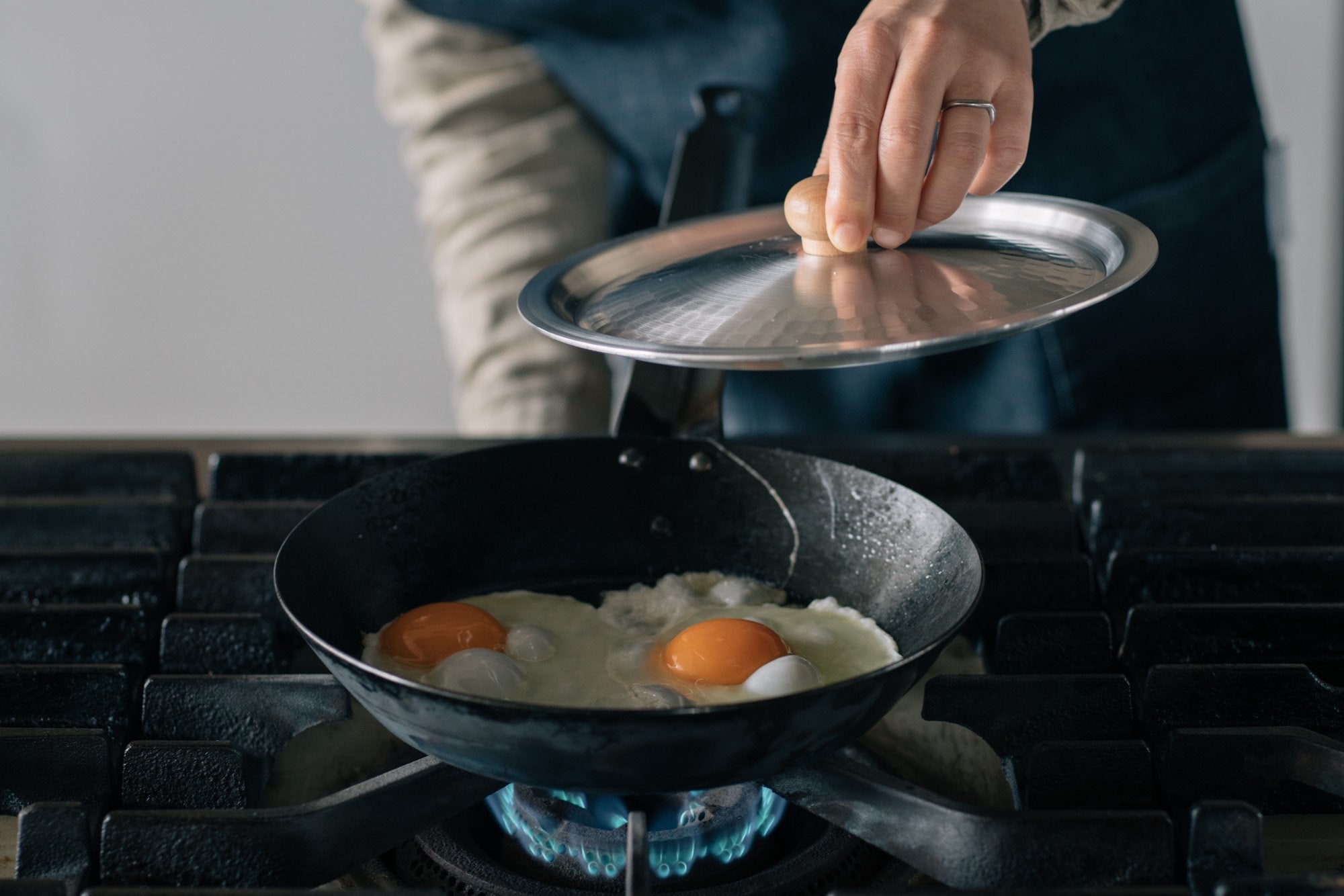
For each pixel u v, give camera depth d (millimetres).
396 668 782
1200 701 766
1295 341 1958
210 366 2051
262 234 1974
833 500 847
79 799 744
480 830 772
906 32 781
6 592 837
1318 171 1866
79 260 1969
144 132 1903
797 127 1127
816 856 738
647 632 812
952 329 733
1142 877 705
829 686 680
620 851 748
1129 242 780
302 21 1850
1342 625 792
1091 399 1131
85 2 1826
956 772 787
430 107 1173
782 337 746
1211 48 1108
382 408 2094
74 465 904
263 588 835
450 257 1143
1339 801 756
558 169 1153
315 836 711
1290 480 900
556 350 1075
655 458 866
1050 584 839
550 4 1119
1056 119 1104
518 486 859
